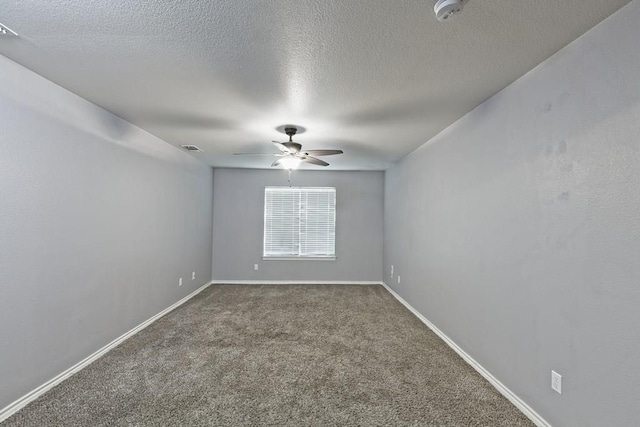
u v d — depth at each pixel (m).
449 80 2.16
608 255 1.47
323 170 6.12
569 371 1.68
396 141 3.84
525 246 2.04
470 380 2.45
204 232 5.57
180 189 4.49
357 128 3.31
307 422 1.94
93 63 1.97
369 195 6.18
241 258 6.10
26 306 2.07
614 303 1.44
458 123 2.99
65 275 2.39
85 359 2.62
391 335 3.41
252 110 2.78
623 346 1.40
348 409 2.07
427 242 3.78
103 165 2.82
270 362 2.74
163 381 2.40
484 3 1.37
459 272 2.95
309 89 2.32
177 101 2.58
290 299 4.91
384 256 6.05
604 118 1.49
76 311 2.51
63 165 2.37
